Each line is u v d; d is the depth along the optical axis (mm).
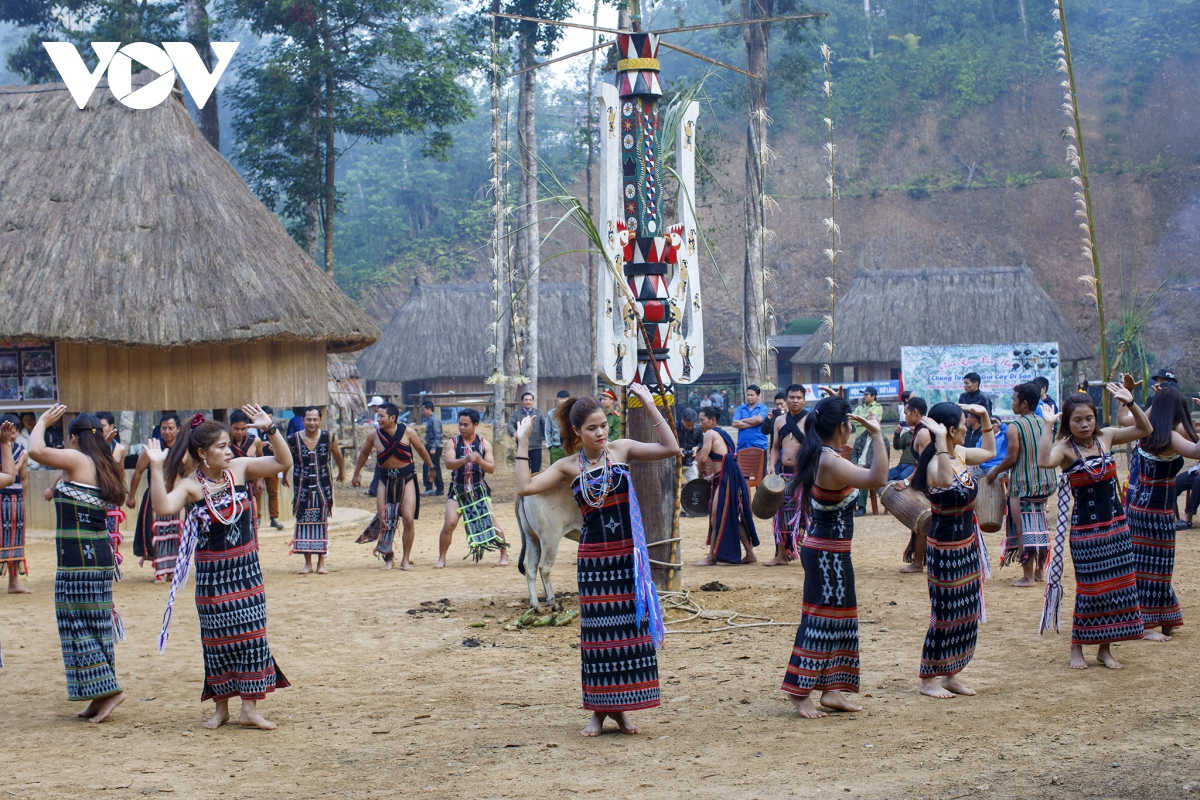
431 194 73312
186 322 16188
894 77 72500
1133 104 67438
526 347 27125
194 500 6082
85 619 6332
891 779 4574
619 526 5617
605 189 9031
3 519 11375
